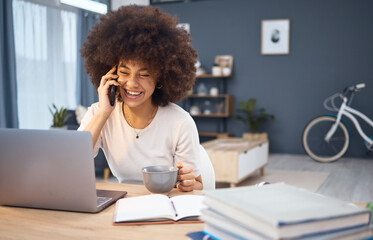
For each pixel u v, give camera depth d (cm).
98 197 99
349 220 58
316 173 436
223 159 335
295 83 583
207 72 631
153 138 125
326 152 560
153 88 117
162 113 127
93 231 77
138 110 124
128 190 109
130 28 109
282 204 60
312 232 54
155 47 109
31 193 91
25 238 73
